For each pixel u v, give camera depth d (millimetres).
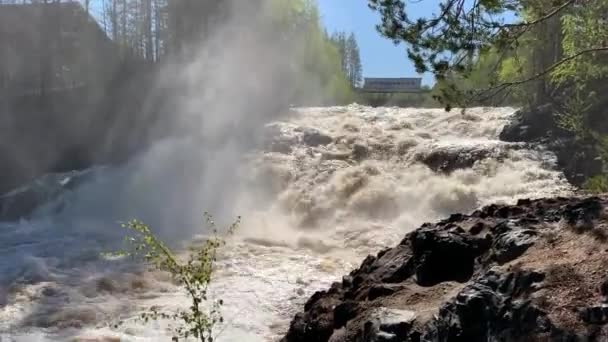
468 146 15992
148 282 10477
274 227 14750
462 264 5074
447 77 8148
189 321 5160
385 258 5816
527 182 14047
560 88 16109
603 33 9352
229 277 10617
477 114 19609
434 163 16141
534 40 10633
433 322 4203
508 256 4531
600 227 4266
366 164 16781
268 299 9570
